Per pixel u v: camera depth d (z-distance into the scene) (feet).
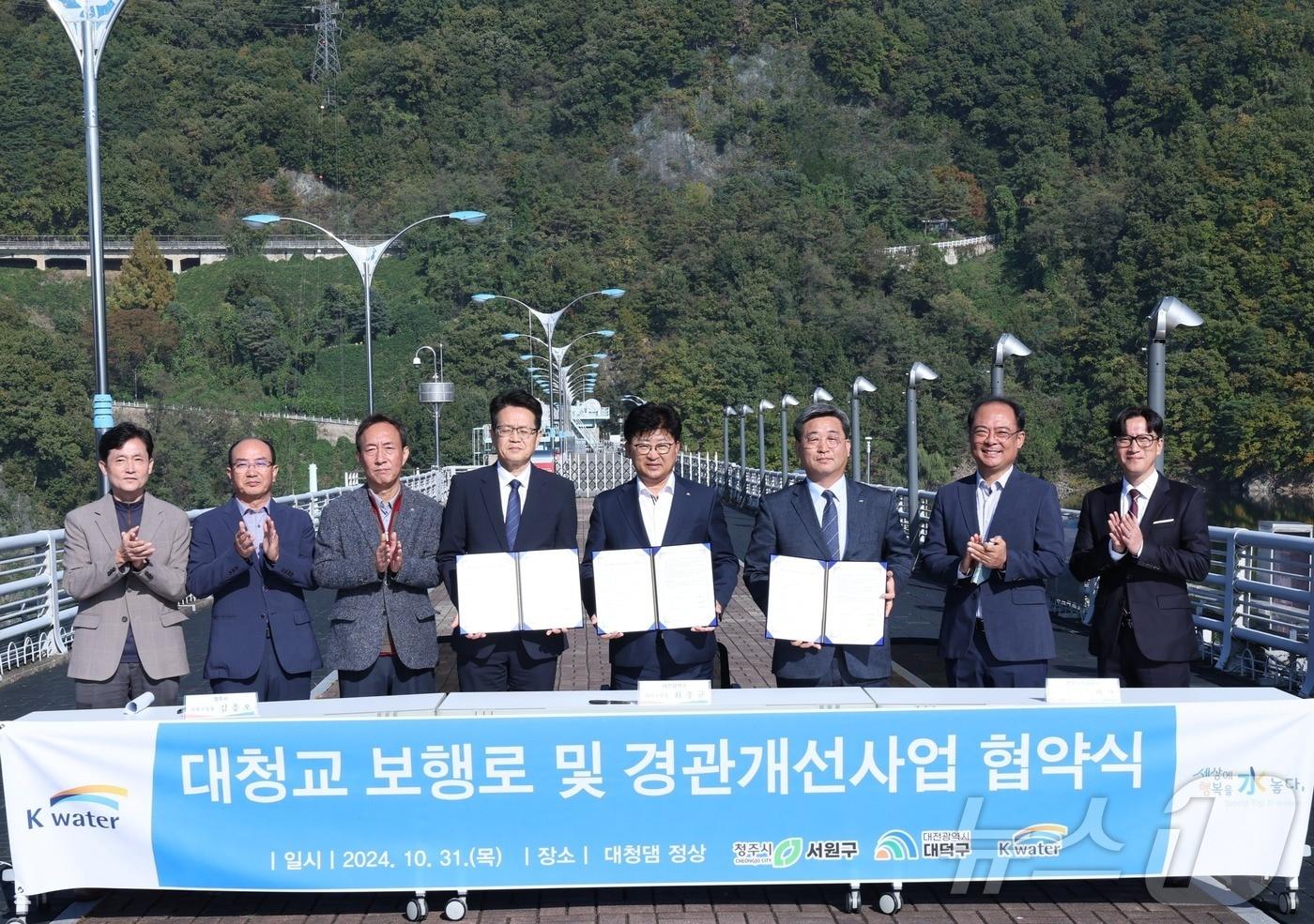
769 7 568.82
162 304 398.62
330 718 16.07
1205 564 18.79
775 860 16.10
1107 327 349.00
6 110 448.65
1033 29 521.24
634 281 425.28
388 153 504.84
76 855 16.17
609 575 18.25
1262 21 469.16
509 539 19.15
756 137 526.57
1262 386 299.99
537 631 18.78
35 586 39.68
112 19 47.39
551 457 71.67
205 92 500.74
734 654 37.22
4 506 215.92
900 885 16.20
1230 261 331.57
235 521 19.40
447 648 31.19
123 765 16.15
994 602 18.92
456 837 16.06
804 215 449.48
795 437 19.02
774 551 19.01
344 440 324.39
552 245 443.32
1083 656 36.99
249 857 16.10
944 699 16.56
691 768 16.07
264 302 393.91
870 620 17.98
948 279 439.63
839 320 399.03
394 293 432.66
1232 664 35.58
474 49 551.59
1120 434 19.31
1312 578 31.83
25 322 270.87
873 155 515.50
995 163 496.64
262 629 19.17
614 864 16.08
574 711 16.08
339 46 557.33
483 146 522.47
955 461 359.66
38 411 230.68
